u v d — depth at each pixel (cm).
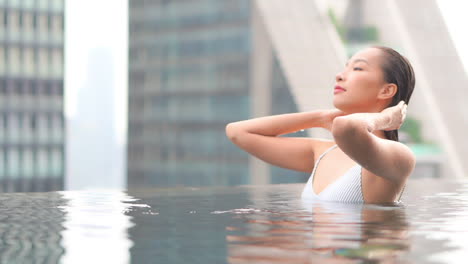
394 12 4156
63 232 170
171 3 4194
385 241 154
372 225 186
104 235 162
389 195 266
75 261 127
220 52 3947
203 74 4031
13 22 4191
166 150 4231
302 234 165
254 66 3784
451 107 4184
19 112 4206
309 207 244
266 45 3753
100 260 127
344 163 282
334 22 4050
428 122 4153
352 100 279
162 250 139
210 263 124
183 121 4150
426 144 4125
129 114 4425
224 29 3928
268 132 313
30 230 174
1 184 4134
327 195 277
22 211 228
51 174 4306
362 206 249
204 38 4028
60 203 264
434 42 4216
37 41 4266
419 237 161
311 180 295
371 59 279
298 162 311
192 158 4106
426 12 4222
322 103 3650
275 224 187
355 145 234
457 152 4138
